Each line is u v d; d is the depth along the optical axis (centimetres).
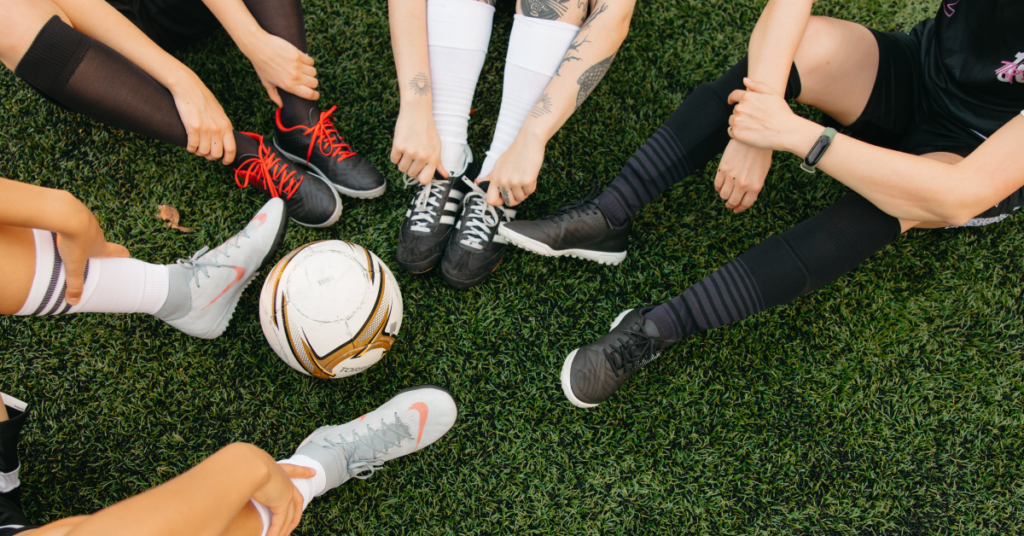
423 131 129
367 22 171
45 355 154
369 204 164
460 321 161
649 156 132
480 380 159
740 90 116
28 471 148
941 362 160
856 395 159
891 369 160
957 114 117
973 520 152
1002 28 105
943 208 99
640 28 172
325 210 155
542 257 164
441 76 131
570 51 124
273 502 92
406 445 147
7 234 98
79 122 164
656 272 165
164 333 156
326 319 121
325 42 171
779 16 112
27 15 104
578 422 157
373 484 153
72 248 97
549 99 125
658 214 167
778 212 167
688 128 127
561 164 169
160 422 154
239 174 158
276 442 154
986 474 154
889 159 100
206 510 70
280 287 122
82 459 150
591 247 150
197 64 169
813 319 162
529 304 163
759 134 112
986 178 96
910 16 170
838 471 156
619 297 164
